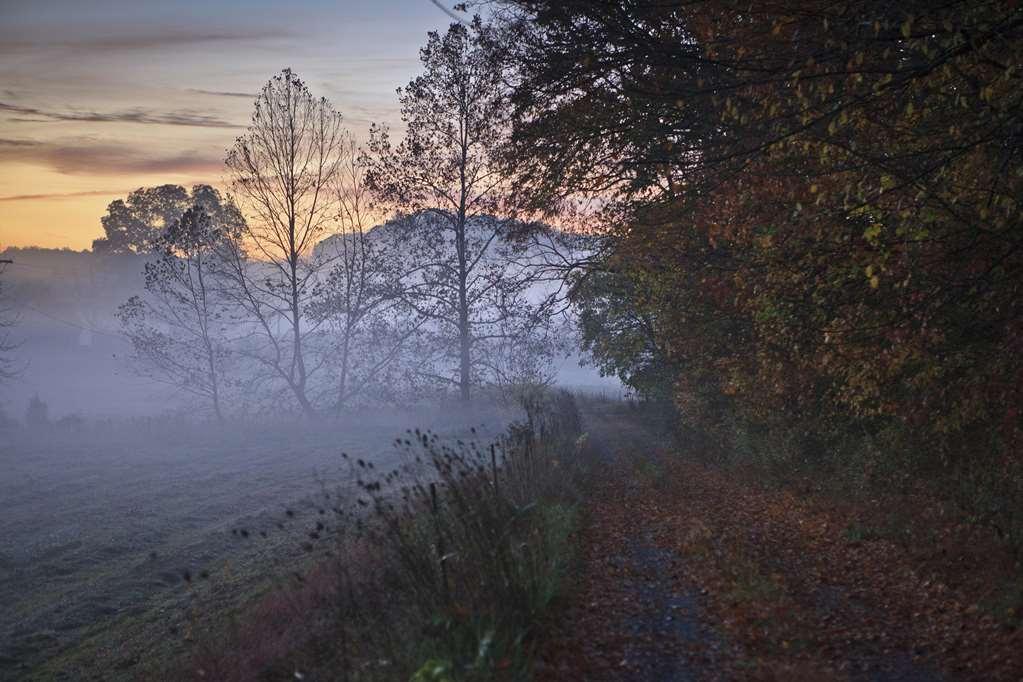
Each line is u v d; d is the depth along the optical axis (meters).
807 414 17.09
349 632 8.63
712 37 13.45
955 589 9.31
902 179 10.40
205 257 49.34
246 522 22.44
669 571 10.77
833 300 12.14
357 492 24.69
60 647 14.16
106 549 20.94
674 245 17.98
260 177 48.16
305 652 9.29
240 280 48.56
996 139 9.96
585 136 16.52
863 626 8.46
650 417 35.66
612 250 23.98
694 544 11.98
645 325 29.28
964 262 10.48
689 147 16.19
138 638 13.48
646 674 7.19
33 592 17.86
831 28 11.00
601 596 9.59
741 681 6.98
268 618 11.21
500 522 9.80
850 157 11.69
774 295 13.19
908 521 12.30
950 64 9.99
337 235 50.47
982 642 7.75
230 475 32.34
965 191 10.27
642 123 16.30
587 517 14.46
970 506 11.83
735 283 15.08
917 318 10.83
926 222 10.13
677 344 21.16
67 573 19.22
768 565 10.83
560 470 17.20
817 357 12.92
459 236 48.38
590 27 14.90
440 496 12.30
